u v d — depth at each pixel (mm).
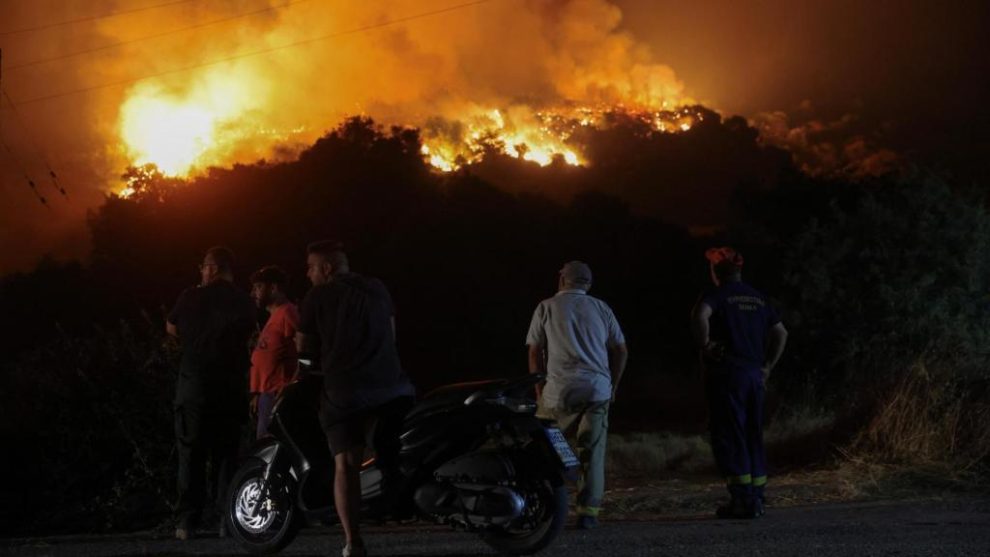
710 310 8617
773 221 29875
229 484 8203
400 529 8531
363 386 6742
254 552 7590
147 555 7707
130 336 11203
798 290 21125
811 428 13656
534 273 43219
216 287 8641
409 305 39156
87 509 10688
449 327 38500
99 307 43469
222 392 8523
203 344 8516
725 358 8594
